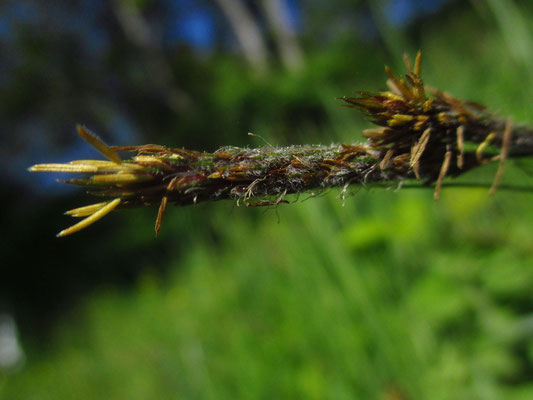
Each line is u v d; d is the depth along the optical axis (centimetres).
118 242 31
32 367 29
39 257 39
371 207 10
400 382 8
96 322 26
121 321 23
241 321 12
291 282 11
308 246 10
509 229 9
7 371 31
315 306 10
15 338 34
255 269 14
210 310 14
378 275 9
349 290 9
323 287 9
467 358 7
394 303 9
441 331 8
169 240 24
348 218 10
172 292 20
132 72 52
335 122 11
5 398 26
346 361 9
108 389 18
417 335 8
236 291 14
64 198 45
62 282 35
